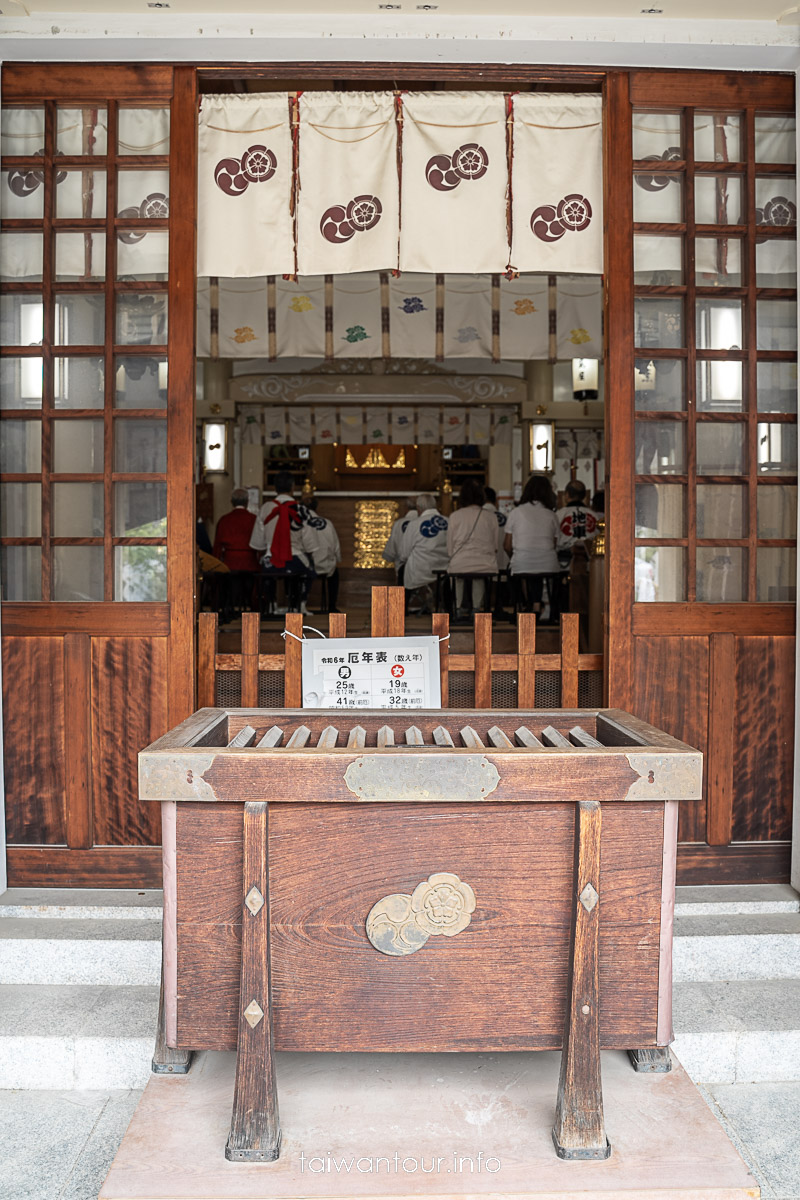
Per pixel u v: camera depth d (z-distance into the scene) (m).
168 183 3.19
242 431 11.80
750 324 3.25
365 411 11.91
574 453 11.87
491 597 8.70
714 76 3.21
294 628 3.17
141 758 1.96
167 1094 2.18
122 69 3.14
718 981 2.92
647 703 3.21
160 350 3.19
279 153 3.22
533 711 2.59
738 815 3.26
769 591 3.30
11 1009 2.69
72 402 3.21
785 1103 2.49
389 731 2.42
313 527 8.77
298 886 2.00
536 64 3.15
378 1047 2.02
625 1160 1.94
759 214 3.30
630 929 2.03
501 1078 2.27
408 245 3.24
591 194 3.25
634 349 3.21
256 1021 1.94
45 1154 2.23
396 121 3.21
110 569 3.16
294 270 3.23
